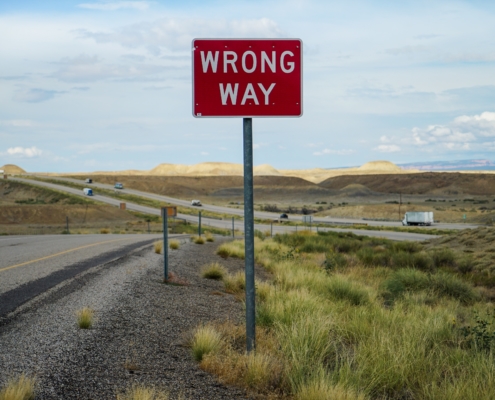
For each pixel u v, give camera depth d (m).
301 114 6.66
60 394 5.12
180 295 11.61
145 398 4.91
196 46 6.58
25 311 8.46
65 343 6.72
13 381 5.12
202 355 6.71
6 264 14.73
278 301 9.93
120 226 71.38
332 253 25.11
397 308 10.62
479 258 24.91
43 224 80.00
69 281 11.70
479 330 8.68
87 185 196.62
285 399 5.66
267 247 27.83
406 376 6.35
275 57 6.62
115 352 6.65
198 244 28.66
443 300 14.34
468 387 5.90
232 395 5.61
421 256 23.05
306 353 6.68
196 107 6.60
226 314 9.98
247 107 6.63
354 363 6.80
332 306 10.59
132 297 10.36
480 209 126.12
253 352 6.54
